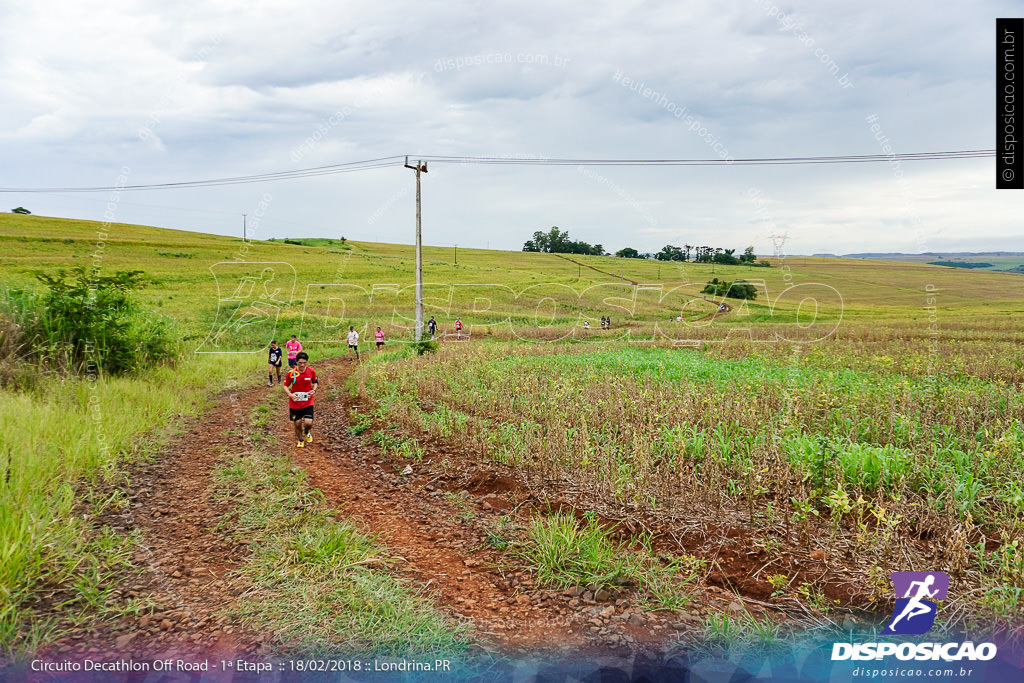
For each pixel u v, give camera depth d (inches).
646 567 191.8
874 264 4261.8
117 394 418.3
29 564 178.9
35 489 232.1
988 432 293.4
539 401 438.0
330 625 159.0
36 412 334.6
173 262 2551.7
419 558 205.8
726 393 426.3
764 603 171.0
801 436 297.9
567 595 178.2
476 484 281.0
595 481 265.4
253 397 554.6
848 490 242.5
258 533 218.5
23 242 2571.4
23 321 467.2
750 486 240.7
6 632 148.5
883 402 380.2
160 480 279.4
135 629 155.6
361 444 370.0
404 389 529.7
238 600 171.2
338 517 240.1
